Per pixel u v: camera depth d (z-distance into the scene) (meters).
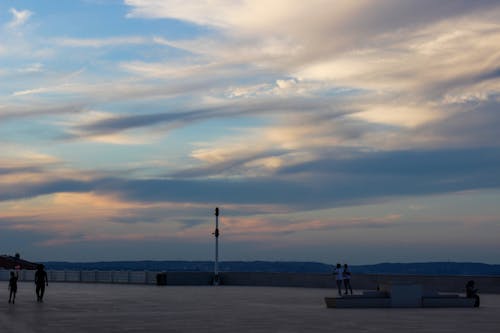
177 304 38.97
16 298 44.97
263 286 69.56
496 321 27.52
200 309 34.81
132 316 30.20
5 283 78.12
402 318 29.09
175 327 24.97
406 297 36.75
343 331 23.41
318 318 29.14
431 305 36.88
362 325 25.67
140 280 75.88
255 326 25.38
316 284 65.44
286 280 68.69
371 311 33.53
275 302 41.03
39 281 42.09
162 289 61.47
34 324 26.11
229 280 73.88
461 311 33.59
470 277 53.59
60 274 84.81
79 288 63.22
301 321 27.59
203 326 25.41
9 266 104.12
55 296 47.94
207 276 74.19
